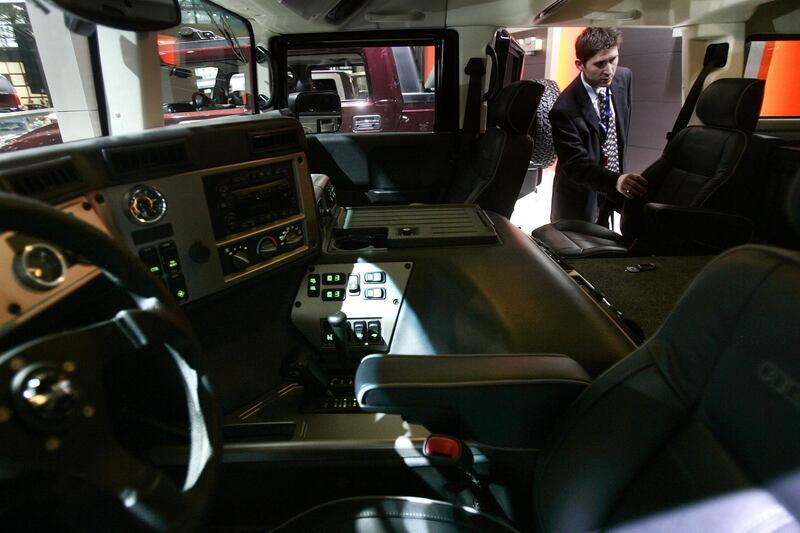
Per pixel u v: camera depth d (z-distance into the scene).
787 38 2.49
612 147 2.82
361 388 0.80
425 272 1.27
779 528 0.47
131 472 0.46
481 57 2.45
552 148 3.63
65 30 1.08
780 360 0.49
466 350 1.13
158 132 0.94
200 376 0.55
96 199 0.83
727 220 1.98
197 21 1.85
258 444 1.00
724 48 2.48
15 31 1.10
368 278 1.27
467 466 0.81
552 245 2.35
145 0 0.81
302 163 1.21
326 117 2.56
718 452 0.55
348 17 2.22
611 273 1.91
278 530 0.78
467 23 2.34
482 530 0.76
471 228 1.40
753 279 0.54
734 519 0.50
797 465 0.46
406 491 1.01
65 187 0.78
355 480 1.01
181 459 0.66
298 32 2.44
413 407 0.80
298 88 2.84
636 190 2.34
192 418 0.55
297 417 1.13
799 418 0.46
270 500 1.03
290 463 1.00
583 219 2.91
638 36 4.06
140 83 1.13
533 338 1.01
